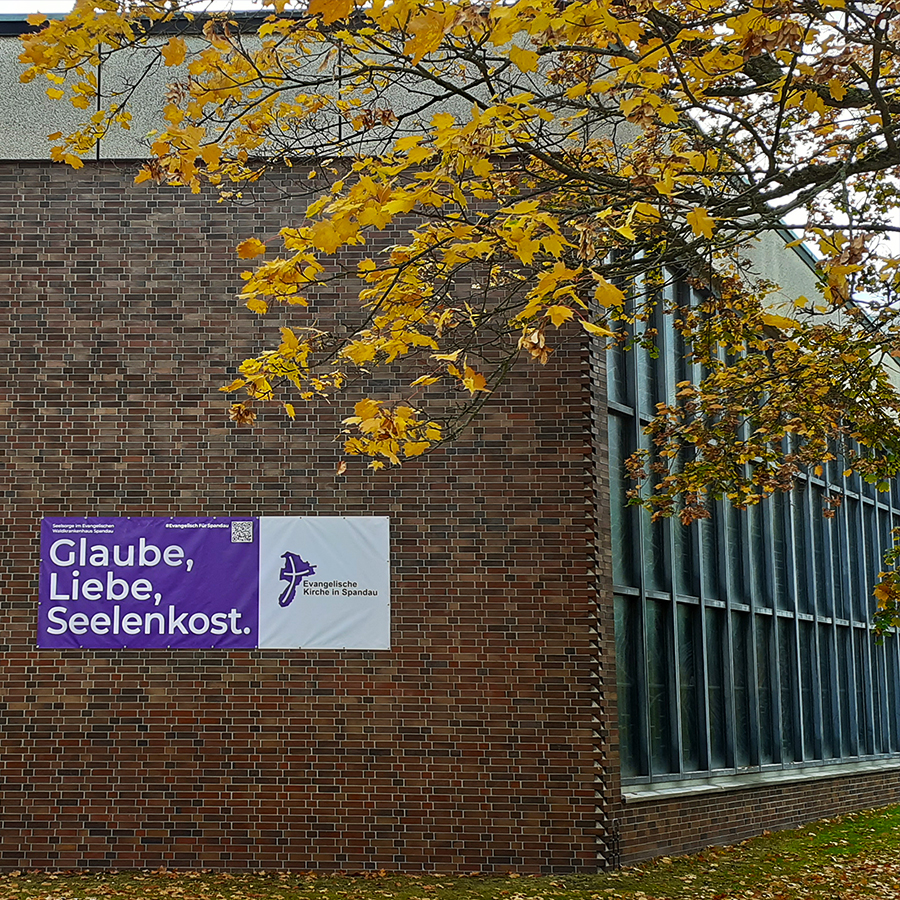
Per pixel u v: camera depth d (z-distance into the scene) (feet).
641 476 42.63
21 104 44.57
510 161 38.50
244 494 42.98
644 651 46.73
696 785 49.60
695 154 23.71
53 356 43.83
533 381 43.04
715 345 44.83
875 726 75.82
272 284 21.88
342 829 40.96
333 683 41.78
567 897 36.76
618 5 23.61
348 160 41.34
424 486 42.73
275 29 24.58
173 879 39.70
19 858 41.24
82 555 42.78
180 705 41.88
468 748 41.22
